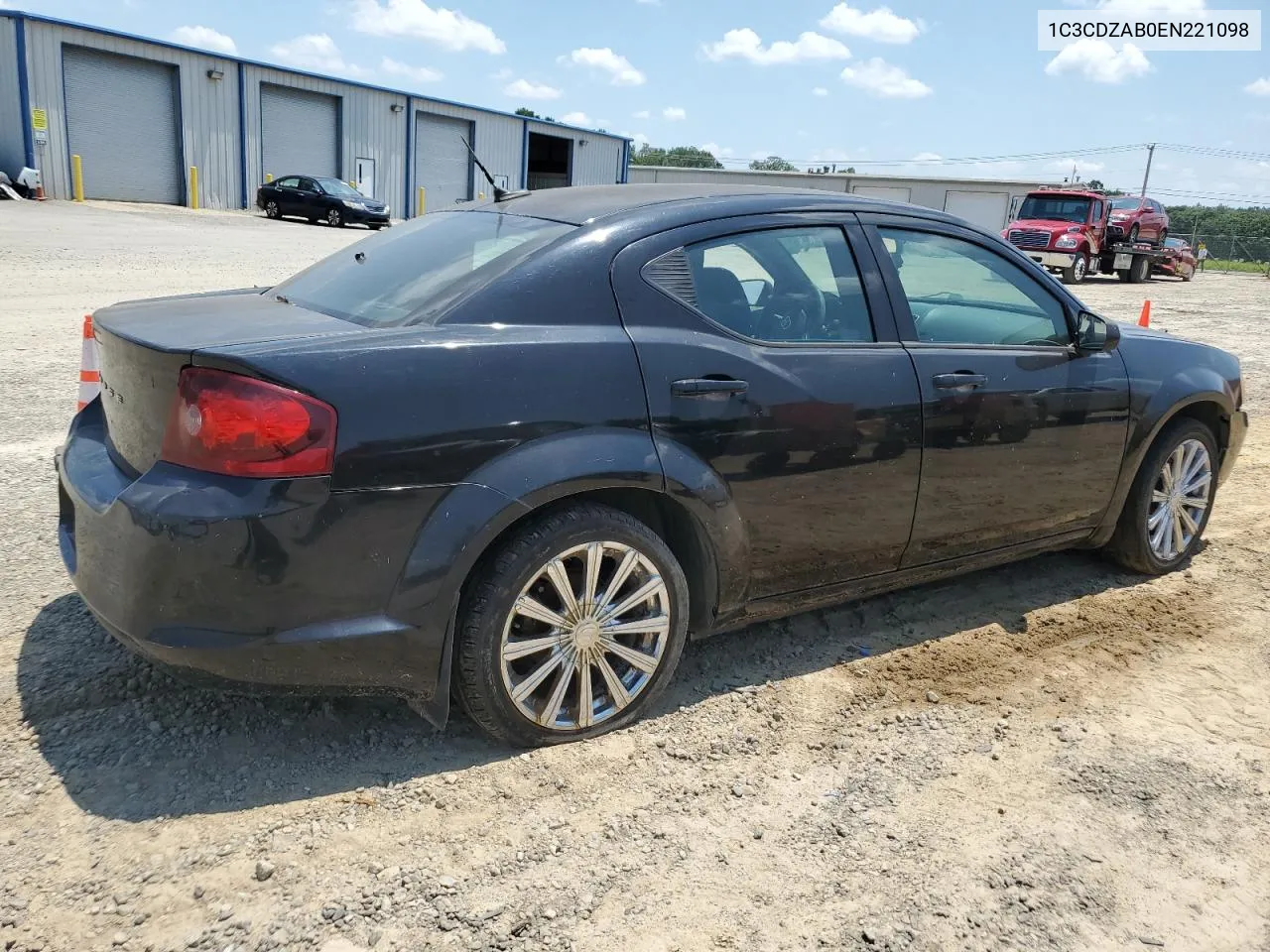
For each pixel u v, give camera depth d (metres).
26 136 27.78
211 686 2.57
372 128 37.78
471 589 2.79
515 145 44.22
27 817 2.57
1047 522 4.12
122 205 29.09
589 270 3.00
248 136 33.62
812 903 2.45
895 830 2.75
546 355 2.83
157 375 2.61
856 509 3.47
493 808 2.74
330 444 2.51
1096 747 3.23
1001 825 2.80
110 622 2.63
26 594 3.85
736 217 3.34
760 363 3.20
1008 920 2.43
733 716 3.31
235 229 24.36
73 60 28.56
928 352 3.62
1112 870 2.63
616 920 2.36
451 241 3.38
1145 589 4.59
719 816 2.78
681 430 3.03
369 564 2.60
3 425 6.21
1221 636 4.11
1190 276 32.28
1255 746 3.28
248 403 2.46
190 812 2.63
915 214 3.82
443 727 2.88
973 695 3.54
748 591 3.33
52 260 14.64
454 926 2.30
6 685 3.18
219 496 2.47
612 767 2.97
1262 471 6.87
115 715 3.05
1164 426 4.55
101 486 2.78
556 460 2.79
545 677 2.96
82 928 2.22
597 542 2.94
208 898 2.33
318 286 3.48
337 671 2.63
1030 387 3.86
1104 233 26.56
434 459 2.63
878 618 4.15
